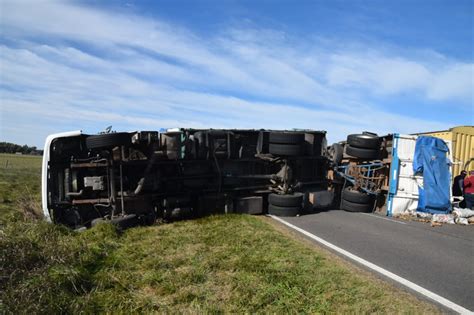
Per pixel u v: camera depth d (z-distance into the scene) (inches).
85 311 134.3
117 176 300.7
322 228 308.8
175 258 203.9
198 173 354.3
